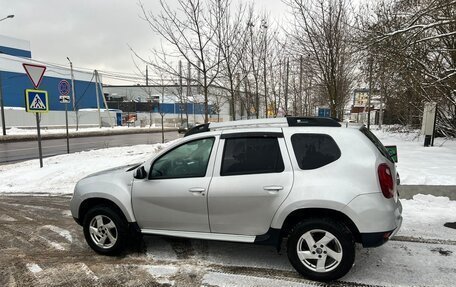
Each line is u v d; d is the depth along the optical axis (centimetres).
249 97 1393
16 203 770
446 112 1509
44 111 1138
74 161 1240
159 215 428
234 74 1203
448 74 1072
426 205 612
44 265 430
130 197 441
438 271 386
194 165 422
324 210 365
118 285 376
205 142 423
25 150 1942
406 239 476
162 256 450
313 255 368
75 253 469
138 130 4069
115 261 438
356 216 348
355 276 378
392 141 1476
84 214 482
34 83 1098
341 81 1443
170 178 427
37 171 1089
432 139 1240
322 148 379
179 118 6206
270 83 1634
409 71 1062
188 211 412
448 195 634
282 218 371
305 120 408
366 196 351
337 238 356
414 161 900
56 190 895
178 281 381
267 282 372
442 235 487
